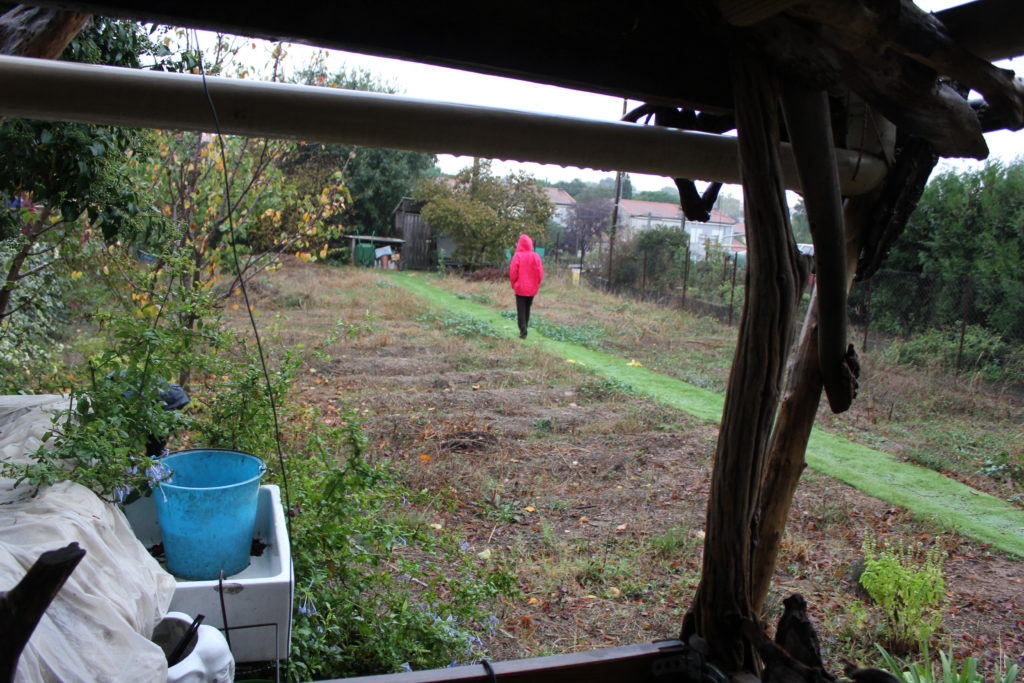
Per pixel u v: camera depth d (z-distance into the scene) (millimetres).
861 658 4035
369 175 30297
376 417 7992
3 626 1211
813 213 1958
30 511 2225
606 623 4262
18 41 2699
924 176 2582
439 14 1707
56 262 6039
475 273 25547
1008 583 4969
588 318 16250
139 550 2471
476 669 2035
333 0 1611
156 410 3115
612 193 50906
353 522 3594
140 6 1501
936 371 11203
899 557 5031
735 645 2033
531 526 5555
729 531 2021
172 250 5188
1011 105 1879
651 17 1910
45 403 3395
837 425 8680
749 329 1916
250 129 1860
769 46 1711
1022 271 11422
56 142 3697
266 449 3844
